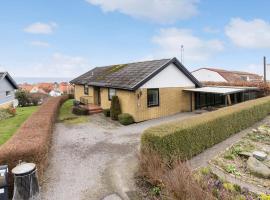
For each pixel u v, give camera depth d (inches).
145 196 276.4
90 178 330.6
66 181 323.0
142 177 318.0
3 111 951.0
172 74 818.8
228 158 379.9
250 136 491.2
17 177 252.1
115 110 761.0
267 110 691.4
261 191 281.0
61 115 873.5
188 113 846.5
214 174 307.7
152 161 303.4
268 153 393.7
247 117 562.3
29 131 384.2
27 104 1635.1
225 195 249.9
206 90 813.2
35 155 291.9
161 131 340.2
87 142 513.0
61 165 381.1
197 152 392.5
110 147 474.0
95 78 1037.8
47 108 701.9
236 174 326.3
